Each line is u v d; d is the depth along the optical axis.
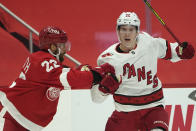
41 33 13.37
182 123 17.02
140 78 13.80
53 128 17.34
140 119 14.01
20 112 13.09
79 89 17.25
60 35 13.35
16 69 21.91
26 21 24.59
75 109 17.30
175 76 21.88
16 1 24.84
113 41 23.84
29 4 24.86
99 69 13.27
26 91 13.08
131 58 13.74
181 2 24.75
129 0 24.67
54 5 24.88
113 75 13.15
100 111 17.17
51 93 13.18
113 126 14.38
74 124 17.30
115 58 13.84
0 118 13.92
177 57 14.54
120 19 13.59
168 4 24.80
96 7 24.86
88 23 24.61
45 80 12.83
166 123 13.51
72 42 23.84
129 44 13.66
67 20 24.64
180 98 17.03
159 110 13.91
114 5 24.81
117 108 14.37
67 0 24.91
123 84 13.93
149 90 13.98
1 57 22.23
